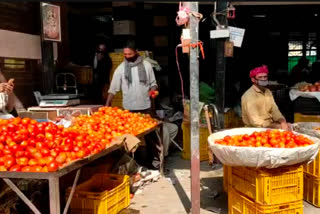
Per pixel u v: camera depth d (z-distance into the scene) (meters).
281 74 12.81
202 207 4.29
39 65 6.25
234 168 3.80
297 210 3.47
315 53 13.28
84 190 3.96
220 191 4.84
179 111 8.52
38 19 6.21
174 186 5.09
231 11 5.65
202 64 11.23
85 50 10.66
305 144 3.52
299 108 6.18
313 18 12.55
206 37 11.20
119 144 3.76
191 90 3.77
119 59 7.98
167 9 10.59
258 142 3.56
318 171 4.17
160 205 4.36
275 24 12.59
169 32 10.91
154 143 5.68
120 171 4.73
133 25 9.59
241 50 12.46
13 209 3.40
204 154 6.53
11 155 2.90
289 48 13.41
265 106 4.46
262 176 3.33
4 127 3.36
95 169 4.58
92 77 7.40
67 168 2.78
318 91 6.17
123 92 5.96
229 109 7.39
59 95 5.59
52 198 2.64
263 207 3.34
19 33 5.65
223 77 5.91
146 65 5.97
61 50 7.07
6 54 5.35
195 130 3.80
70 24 10.34
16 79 5.62
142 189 4.96
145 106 5.96
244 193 3.63
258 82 4.41
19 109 5.68
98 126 4.48
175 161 6.59
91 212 3.62
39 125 3.58
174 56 11.08
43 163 2.82
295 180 3.44
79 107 5.47
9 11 5.44
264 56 12.70
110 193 3.79
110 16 10.98
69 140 3.29
